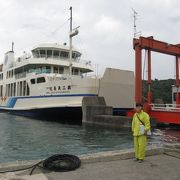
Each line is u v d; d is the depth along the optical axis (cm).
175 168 658
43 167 634
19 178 570
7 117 3159
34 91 2875
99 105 2381
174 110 2100
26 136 1769
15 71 3497
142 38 2239
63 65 3005
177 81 2564
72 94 2458
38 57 3100
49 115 2880
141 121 719
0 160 1124
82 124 2423
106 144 1495
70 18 2875
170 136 1748
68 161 674
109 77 2456
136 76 2261
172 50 2408
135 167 662
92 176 591
